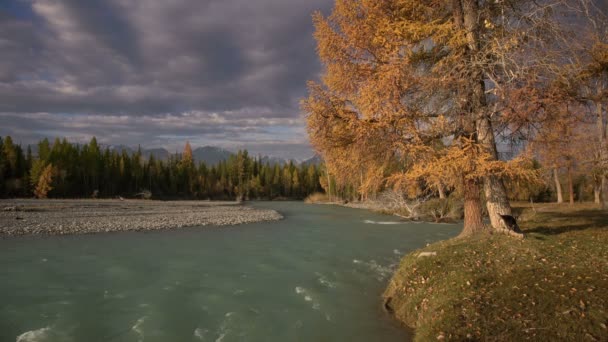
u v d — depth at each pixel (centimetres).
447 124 878
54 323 668
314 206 6400
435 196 3372
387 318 693
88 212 3409
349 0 931
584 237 857
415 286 736
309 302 795
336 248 1561
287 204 7462
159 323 668
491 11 876
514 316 496
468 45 889
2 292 868
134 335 614
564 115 865
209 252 1473
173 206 5006
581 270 618
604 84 888
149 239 1892
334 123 922
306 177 11738
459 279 658
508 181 937
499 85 790
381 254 1402
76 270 1120
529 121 819
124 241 1809
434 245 966
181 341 591
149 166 9212
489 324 490
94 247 1602
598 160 1174
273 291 883
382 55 880
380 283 961
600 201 2612
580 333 437
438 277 708
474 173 789
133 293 864
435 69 854
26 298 820
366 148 925
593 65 836
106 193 7669
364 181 991
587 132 1153
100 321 679
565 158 1167
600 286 538
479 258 758
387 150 914
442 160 795
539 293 546
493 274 657
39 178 6134
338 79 965
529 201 4103
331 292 874
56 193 6512
